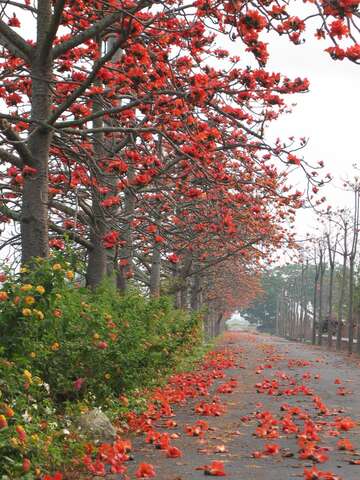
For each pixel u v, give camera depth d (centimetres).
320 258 5588
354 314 4862
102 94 1152
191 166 1343
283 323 10650
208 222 1703
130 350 1166
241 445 834
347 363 2691
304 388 1453
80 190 1378
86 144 1402
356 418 1077
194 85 995
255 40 914
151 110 1127
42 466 611
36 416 711
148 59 991
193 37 966
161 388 1422
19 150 1052
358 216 3925
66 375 948
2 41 1127
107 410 1016
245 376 1897
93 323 988
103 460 701
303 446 804
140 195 1794
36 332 722
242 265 3931
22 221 1093
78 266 823
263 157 1606
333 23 690
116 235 1337
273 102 1095
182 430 943
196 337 2420
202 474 662
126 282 1966
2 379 641
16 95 1188
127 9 964
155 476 650
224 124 1418
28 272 729
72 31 1220
